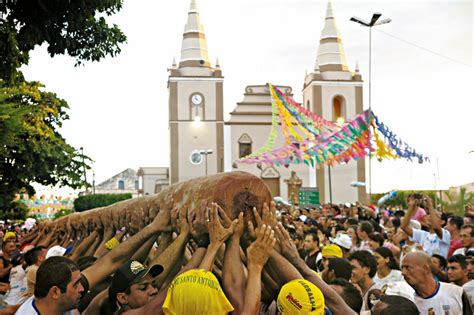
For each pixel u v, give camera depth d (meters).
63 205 44.50
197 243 2.90
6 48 8.14
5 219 24.00
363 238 7.08
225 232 2.62
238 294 2.55
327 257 5.21
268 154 22.14
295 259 2.86
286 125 22.70
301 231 8.96
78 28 8.73
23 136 16.83
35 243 8.45
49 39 8.63
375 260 4.93
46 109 20.48
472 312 4.16
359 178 48.16
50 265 2.93
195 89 48.12
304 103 52.91
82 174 20.47
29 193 19.45
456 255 5.12
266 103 48.50
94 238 5.18
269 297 3.09
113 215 4.41
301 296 2.45
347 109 49.25
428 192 25.64
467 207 8.20
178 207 3.04
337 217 12.51
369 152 17.80
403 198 25.89
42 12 8.15
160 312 2.62
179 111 47.84
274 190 47.28
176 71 48.12
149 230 3.21
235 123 48.06
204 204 2.73
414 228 7.54
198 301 2.29
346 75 49.78
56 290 2.91
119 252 3.29
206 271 2.44
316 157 19.59
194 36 50.03
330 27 50.94
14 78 9.20
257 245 2.65
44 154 17.86
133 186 79.75
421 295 4.21
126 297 2.83
